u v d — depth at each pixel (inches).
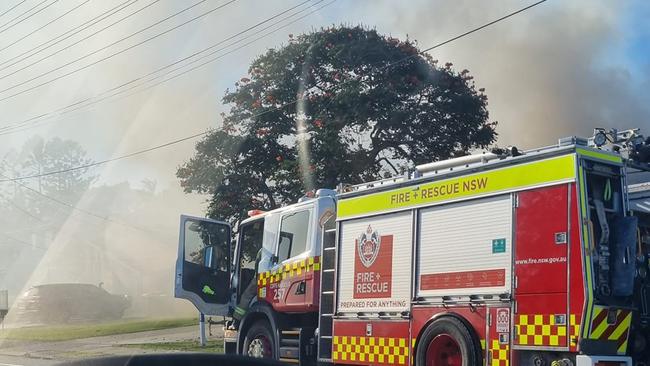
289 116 882.8
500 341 369.7
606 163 363.6
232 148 882.8
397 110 828.6
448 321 395.2
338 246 477.7
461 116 861.2
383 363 433.7
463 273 394.3
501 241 378.0
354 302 459.2
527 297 361.7
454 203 405.7
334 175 836.6
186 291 561.9
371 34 861.8
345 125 831.7
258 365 173.5
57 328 1230.9
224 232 587.2
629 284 350.3
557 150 361.7
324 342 484.1
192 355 174.4
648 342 368.5
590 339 342.3
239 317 571.2
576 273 344.8
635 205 387.5
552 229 356.8
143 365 168.1
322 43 855.7
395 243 437.4
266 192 889.5
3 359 792.9
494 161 389.4
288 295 520.1
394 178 450.6
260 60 898.7
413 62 863.1
